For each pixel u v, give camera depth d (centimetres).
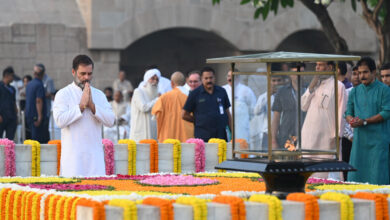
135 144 1886
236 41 4709
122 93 3759
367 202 1058
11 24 4347
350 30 4875
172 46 5047
